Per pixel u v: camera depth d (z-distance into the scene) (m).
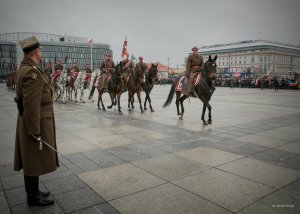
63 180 4.62
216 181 4.61
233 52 126.31
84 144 6.94
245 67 113.81
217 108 14.98
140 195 4.08
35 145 3.47
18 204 3.79
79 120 10.60
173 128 9.04
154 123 9.98
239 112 13.27
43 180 4.61
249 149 6.54
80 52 108.50
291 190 4.27
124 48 15.14
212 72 9.32
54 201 3.88
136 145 6.86
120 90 12.67
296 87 42.66
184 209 3.67
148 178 4.72
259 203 3.84
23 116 3.43
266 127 9.27
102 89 13.69
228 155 6.05
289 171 5.08
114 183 4.51
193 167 5.28
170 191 4.22
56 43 103.81
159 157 5.89
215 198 3.99
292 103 18.16
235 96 25.41
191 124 9.79
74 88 18.00
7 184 4.45
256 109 14.59
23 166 3.50
